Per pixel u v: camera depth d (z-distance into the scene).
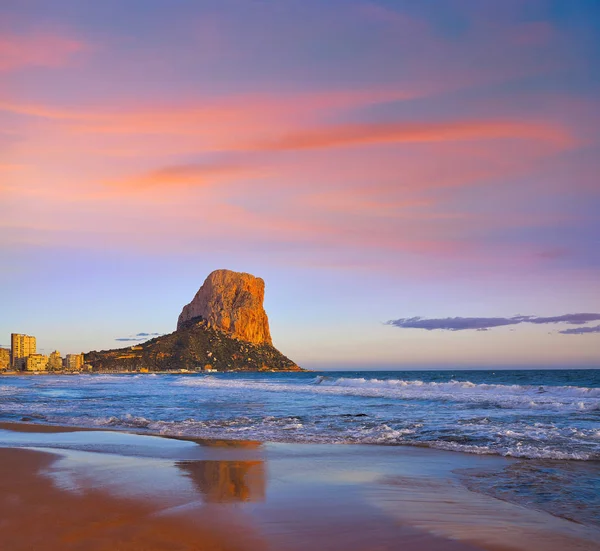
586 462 11.06
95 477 9.73
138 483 9.23
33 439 15.48
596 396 28.20
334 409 24.25
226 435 15.98
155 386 63.53
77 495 8.28
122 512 7.32
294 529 6.62
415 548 5.96
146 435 16.19
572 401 24.28
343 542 6.13
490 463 11.11
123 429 17.84
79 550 5.77
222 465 11.02
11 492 8.51
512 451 12.29
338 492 8.59
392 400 28.97
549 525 6.82
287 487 8.97
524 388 33.19
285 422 19.20
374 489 8.81
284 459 11.80
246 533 6.42
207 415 22.58
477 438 14.30
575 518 7.16
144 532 6.43
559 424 16.80
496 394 31.41
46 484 9.09
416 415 20.61
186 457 12.06
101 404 30.42
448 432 15.57
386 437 14.98
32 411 25.70
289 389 43.84
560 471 10.24
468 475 9.97
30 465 11.01
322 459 11.77
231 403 29.77
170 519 6.99
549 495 8.42
